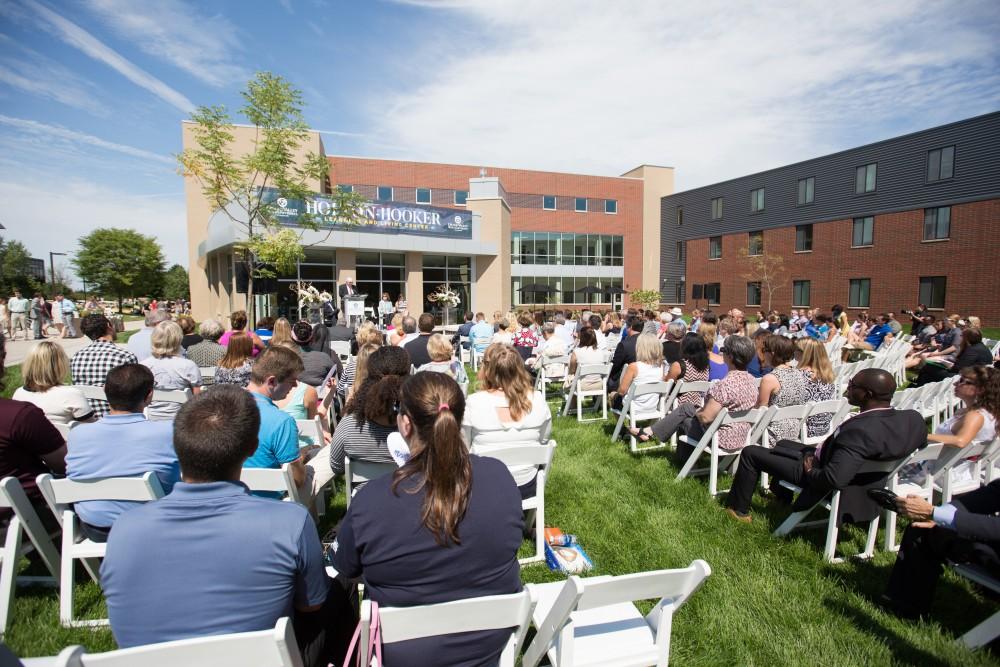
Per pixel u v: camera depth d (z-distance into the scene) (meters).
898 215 25.94
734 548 3.54
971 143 23.09
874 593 3.03
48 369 3.59
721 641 2.65
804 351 4.81
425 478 1.62
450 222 21.66
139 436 2.68
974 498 2.77
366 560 1.62
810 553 3.47
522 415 3.39
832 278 29.11
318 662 2.00
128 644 1.52
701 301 37.75
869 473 3.30
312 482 3.50
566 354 8.52
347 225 14.73
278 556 1.58
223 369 4.88
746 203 34.28
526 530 3.69
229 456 1.60
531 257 37.69
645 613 2.88
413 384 1.83
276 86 11.38
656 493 4.46
